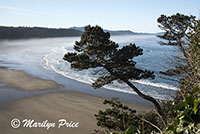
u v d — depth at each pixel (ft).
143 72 34.91
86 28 38.24
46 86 74.84
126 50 35.12
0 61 141.90
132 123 19.80
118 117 23.53
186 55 11.39
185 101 4.70
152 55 172.45
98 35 37.11
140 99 62.28
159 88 72.90
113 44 33.99
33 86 73.97
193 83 9.25
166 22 39.73
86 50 35.17
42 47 278.87
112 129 23.09
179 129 4.64
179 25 37.50
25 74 96.63
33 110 49.16
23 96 60.95
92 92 68.85
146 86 76.02
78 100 59.26
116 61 34.60
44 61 144.36
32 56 174.60
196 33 9.19
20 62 138.41
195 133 4.29
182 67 11.64
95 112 49.32
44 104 54.13
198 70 8.55
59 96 62.59
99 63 35.37
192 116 4.59
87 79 88.38
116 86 76.64
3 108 49.93
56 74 99.09
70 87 74.59
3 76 90.33
